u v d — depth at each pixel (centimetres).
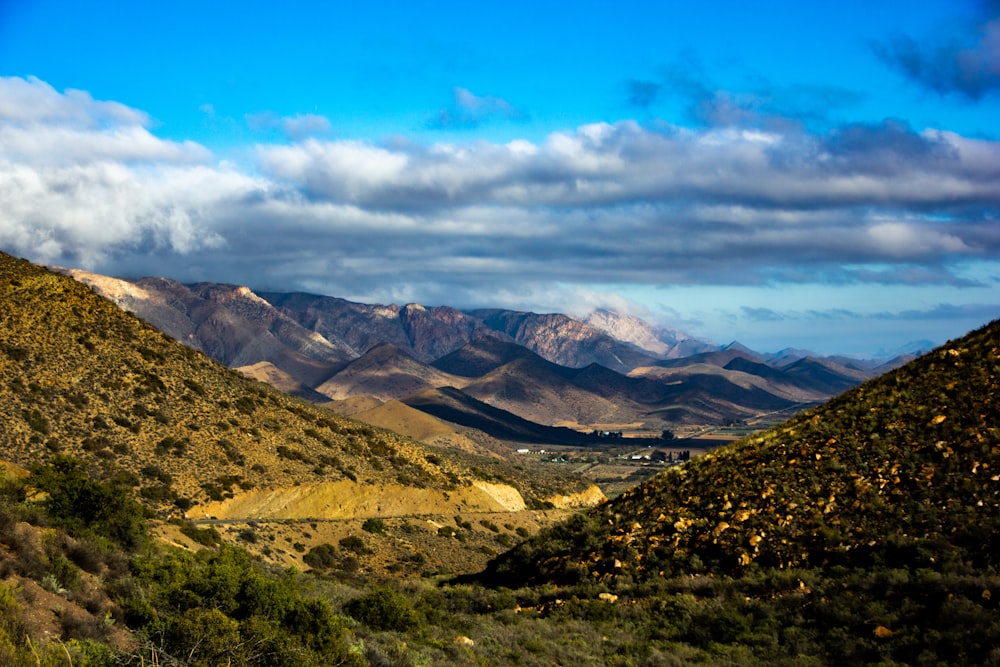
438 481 10025
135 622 1741
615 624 2798
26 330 7831
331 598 2883
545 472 16775
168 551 2936
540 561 3712
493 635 2622
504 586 3712
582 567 3431
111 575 2028
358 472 8906
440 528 8156
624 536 3534
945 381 3681
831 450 3488
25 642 1363
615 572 3306
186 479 7150
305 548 6294
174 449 7506
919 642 2136
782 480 3406
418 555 6956
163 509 6353
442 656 2253
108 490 2714
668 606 2805
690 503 3562
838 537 2919
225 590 1977
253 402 9375
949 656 2044
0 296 8044
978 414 3291
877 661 2134
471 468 11369
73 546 2034
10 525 1931
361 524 7425
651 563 3275
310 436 9356
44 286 8612
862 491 3112
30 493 2770
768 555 3023
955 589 2338
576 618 2908
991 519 2680
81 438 6900
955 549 2605
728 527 3247
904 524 2847
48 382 7356
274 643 1720
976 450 3067
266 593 2000
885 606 2394
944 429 3284
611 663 2372
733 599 2739
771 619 2544
